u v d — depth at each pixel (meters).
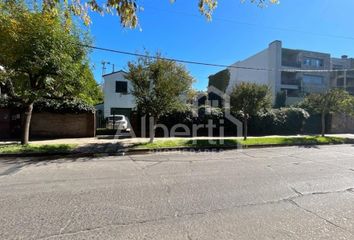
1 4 10.14
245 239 3.70
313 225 4.16
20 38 10.38
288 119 21.55
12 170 8.35
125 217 4.45
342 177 7.36
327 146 15.39
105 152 12.17
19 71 11.25
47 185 6.48
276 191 5.98
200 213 4.65
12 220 4.31
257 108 15.90
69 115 17.19
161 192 5.88
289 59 43.75
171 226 4.11
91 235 3.80
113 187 6.29
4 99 15.88
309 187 6.32
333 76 47.59
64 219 4.35
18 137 16.41
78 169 8.49
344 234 3.86
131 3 3.99
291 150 13.42
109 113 31.62
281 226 4.12
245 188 6.22
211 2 4.38
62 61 11.43
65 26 9.74
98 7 4.22
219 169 8.46
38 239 3.68
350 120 24.83
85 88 13.70
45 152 11.59
